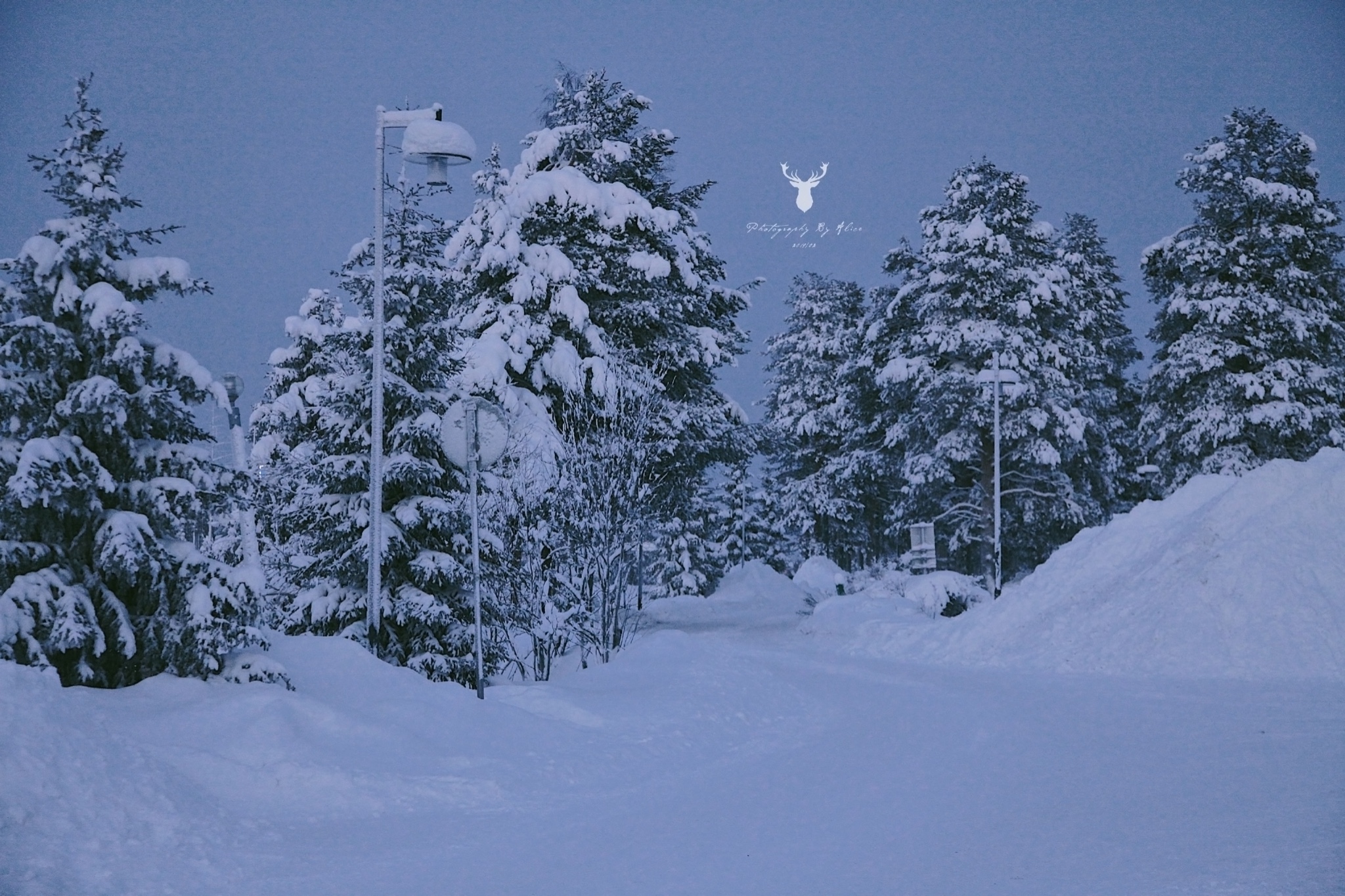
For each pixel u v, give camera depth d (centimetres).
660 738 1242
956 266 4566
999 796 941
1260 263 4247
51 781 748
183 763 910
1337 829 733
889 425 5200
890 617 3089
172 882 679
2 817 693
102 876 667
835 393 6372
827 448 6525
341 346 2042
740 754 1234
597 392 2922
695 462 3503
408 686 1360
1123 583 2247
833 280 6662
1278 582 1897
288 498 2152
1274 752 1078
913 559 4031
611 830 859
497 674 2034
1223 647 1830
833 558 6444
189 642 1266
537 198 3206
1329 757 1027
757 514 7169
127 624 1254
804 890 670
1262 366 4228
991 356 4441
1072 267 5759
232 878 700
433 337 2075
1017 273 4569
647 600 4462
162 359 1361
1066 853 722
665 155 3759
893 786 1005
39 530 1268
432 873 727
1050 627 2241
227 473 1377
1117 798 902
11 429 1271
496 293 3191
